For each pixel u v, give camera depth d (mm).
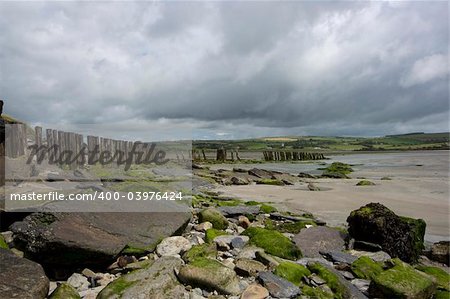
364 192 18984
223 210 11250
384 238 8125
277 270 5887
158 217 7715
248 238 7719
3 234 6234
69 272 6066
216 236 7828
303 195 17750
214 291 5289
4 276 4828
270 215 11570
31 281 4840
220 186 21766
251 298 5051
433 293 5898
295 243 7961
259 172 28453
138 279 5176
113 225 6832
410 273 5949
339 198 16766
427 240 9930
